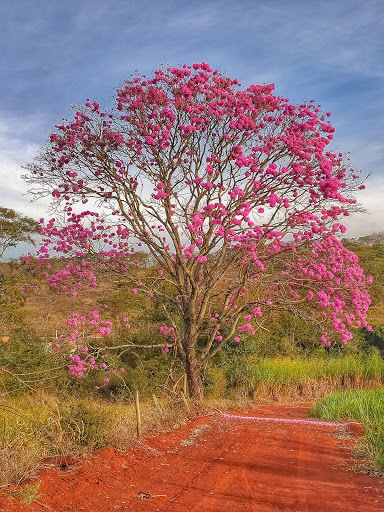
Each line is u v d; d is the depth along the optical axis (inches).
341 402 435.8
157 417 370.6
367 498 202.5
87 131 476.7
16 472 212.7
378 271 1225.4
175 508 198.8
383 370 647.8
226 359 617.9
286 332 800.9
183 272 517.0
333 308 472.1
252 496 212.1
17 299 576.7
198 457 283.6
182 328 606.5
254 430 366.0
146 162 480.4
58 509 193.0
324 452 289.9
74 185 483.8
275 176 448.8
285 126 489.1
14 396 419.5
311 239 482.3
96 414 288.4
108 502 205.2
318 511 189.5
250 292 582.9
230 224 458.3
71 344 493.7
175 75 465.7
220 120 470.0
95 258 510.0
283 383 617.6
